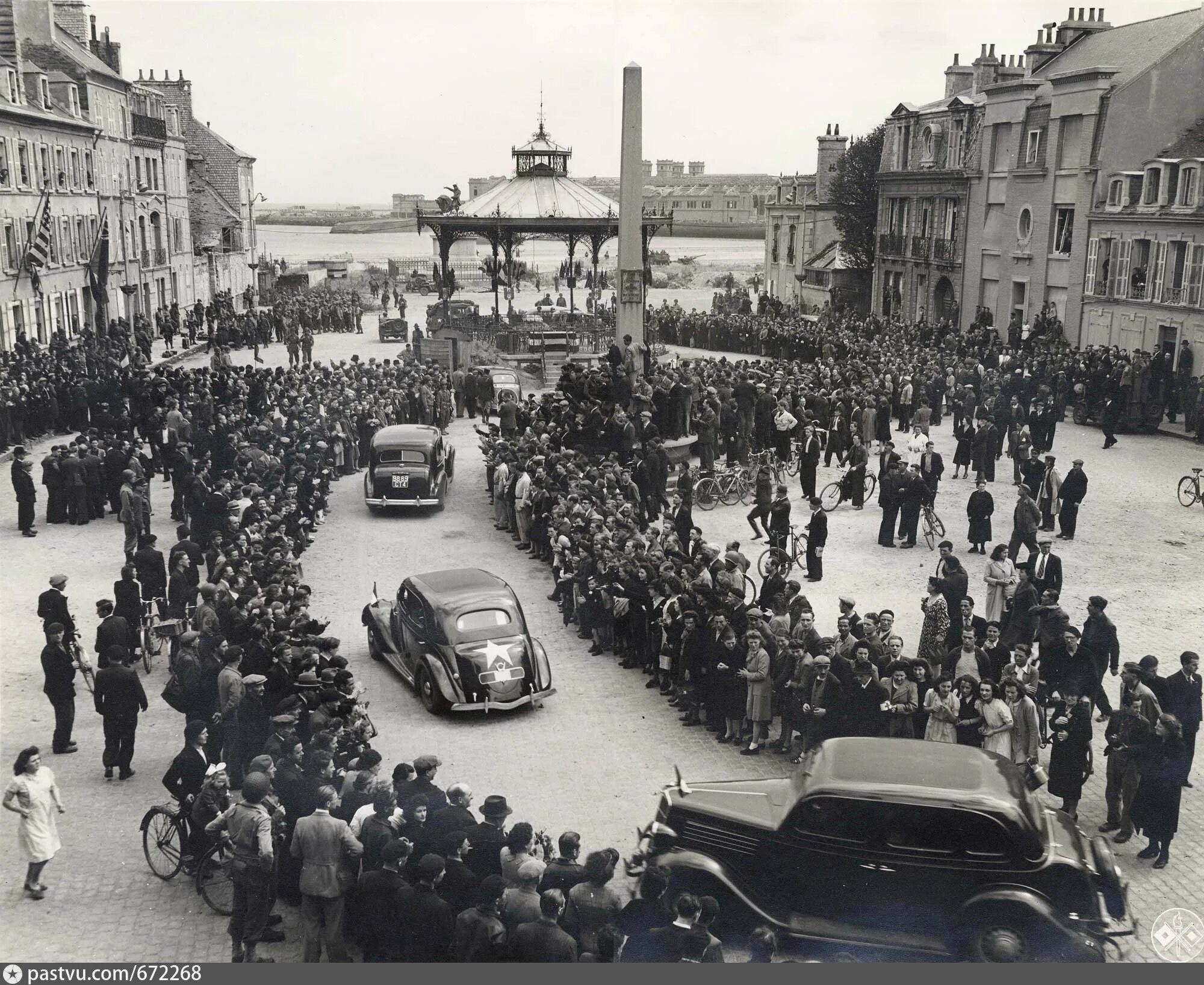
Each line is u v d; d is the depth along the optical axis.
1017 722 13.20
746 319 64.31
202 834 11.30
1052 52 50.56
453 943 9.16
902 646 15.07
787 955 10.21
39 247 45.50
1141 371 36.53
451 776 14.08
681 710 16.20
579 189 56.34
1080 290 45.81
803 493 28.52
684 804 10.95
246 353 59.84
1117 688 16.89
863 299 70.00
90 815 13.28
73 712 15.05
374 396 34.34
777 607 16.05
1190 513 27.14
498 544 25.28
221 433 28.55
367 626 18.56
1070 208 46.66
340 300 74.94
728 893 10.41
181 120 74.75
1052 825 10.44
